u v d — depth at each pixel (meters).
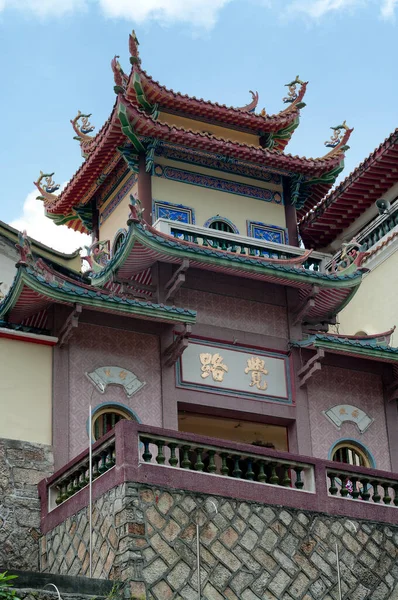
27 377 24.11
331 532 21.33
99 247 31.31
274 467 21.56
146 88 29.91
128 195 30.33
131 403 25.16
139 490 19.58
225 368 26.72
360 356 27.66
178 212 29.47
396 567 21.73
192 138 29.23
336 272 28.34
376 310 33.72
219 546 19.94
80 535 20.69
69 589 18.59
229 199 30.38
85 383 24.77
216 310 27.30
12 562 21.83
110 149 30.06
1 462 22.91
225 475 20.91
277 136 32.12
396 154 31.81
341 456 27.61
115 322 25.56
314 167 30.78
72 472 21.56
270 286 28.19
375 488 22.52
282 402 27.05
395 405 28.48
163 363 25.84
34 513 22.48
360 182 33.12
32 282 23.64
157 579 19.03
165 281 26.78
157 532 19.41
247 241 28.75
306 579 20.58
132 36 29.70
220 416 26.77
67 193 32.09
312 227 35.22
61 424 23.98
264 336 27.53
